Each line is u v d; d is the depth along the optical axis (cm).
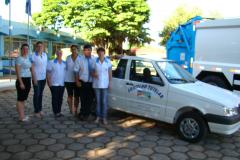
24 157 495
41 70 743
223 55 970
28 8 1521
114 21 3086
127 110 709
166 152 538
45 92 1161
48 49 2972
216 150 557
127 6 3127
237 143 601
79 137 605
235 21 928
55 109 755
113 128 675
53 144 560
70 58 758
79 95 761
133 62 712
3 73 1802
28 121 711
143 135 630
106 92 701
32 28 2623
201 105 572
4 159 485
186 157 518
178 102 604
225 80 977
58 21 3303
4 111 807
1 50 2105
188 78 688
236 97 614
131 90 693
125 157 509
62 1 3228
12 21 2431
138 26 3253
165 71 659
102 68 683
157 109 643
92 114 777
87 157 504
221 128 550
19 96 696
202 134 574
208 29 1011
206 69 1020
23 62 676
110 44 3531
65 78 765
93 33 3023
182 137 603
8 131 630
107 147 554
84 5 3056
